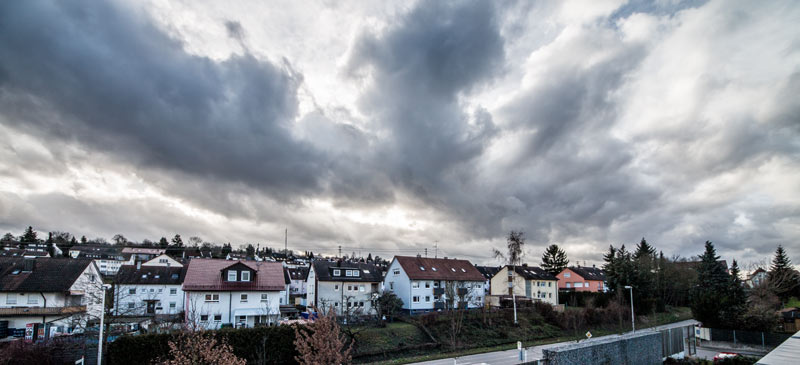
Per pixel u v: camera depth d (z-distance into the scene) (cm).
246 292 4666
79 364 2809
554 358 2159
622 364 2634
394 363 3756
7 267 4519
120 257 12794
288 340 3509
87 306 4609
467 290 6088
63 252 12562
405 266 6525
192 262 4734
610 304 6475
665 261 8656
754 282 7156
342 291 6259
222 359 2294
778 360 2342
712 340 4638
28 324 4131
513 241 6225
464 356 4109
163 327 3712
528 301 6625
